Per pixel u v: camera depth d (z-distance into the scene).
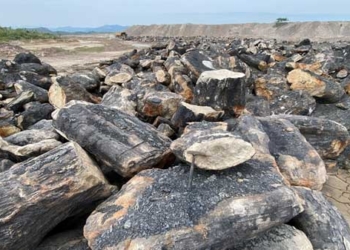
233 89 2.01
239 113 2.05
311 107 2.62
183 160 1.17
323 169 1.57
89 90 2.89
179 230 0.94
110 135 1.33
